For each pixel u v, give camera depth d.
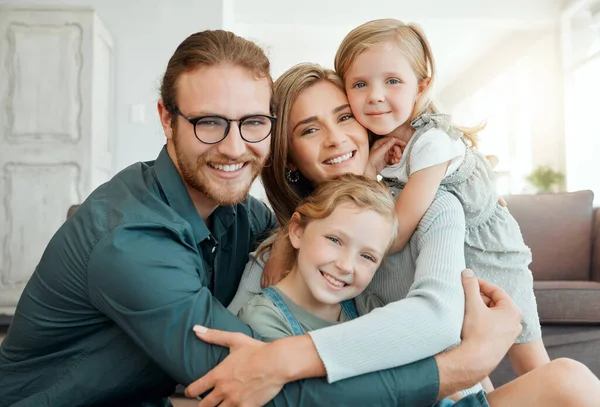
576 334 2.48
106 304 1.00
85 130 3.73
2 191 3.66
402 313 0.96
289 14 6.14
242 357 0.90
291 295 1.20
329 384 0.91
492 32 8.39
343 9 6.20
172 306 0.96
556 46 6.89
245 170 1.16
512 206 3.19
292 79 1.37
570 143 6.79
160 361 0.98
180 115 1.12
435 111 1.50
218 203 1.19
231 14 5.51
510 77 8.85
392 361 0.92
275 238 1.37
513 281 1.46
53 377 1.11
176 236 1.04
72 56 3.75
